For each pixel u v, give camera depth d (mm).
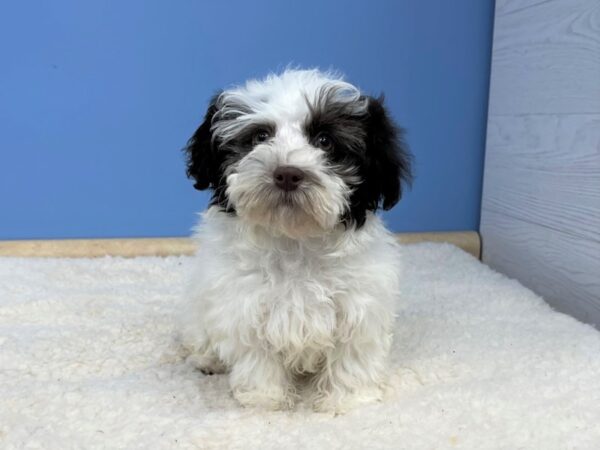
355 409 359
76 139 639
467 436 316
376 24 638
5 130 627
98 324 482
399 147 378
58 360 415
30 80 617
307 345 359
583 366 391
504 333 448
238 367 376
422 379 390
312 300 353
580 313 517
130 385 376
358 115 357
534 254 583
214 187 375
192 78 634
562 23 520
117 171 653
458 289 554
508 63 611
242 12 622
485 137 680
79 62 619
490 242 671
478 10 646
